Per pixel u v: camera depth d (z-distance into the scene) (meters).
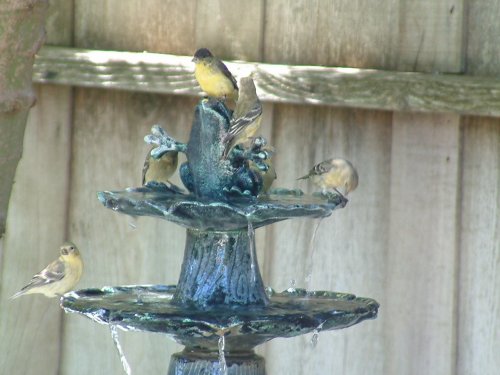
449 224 10.12
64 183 11.15
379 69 10.34
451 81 9.78
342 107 10.41
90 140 11.09
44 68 10.83
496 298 10.02
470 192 10.06
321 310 8.00
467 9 10.06
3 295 11.34
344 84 10.09
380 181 10.38
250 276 8.30
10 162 7.51
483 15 10.01
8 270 11.32
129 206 7.74
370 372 10.50
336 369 10.62
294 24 10.56
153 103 10.93
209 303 8.18
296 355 10.75
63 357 11.34
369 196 10.41
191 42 10.87
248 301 8.24
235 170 8.23
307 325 7.63
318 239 10.61
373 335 10.47
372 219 10.41
